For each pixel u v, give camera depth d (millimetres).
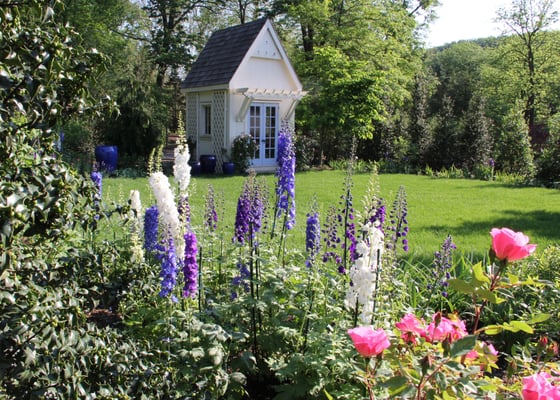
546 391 1585
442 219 9547
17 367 1985
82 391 2109
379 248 2873
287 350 3322
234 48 18484
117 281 2936
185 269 3230
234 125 18109
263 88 18672
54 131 2336
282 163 5035
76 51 2334
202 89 18641
